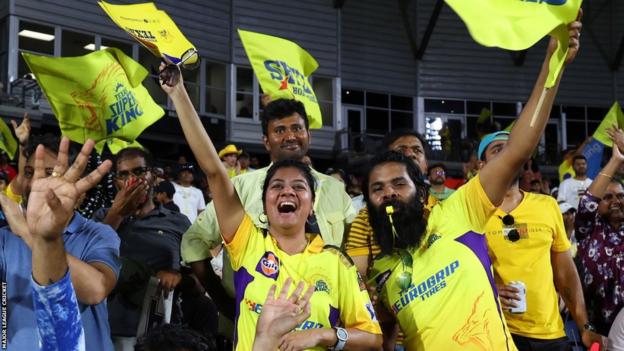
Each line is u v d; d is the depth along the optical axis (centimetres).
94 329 272
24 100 1502
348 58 2266
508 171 278
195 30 1944
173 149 1800
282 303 213
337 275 273
